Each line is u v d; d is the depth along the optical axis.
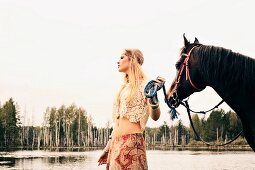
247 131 4.77
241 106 4.68
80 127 163.38
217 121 106.19
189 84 5.11
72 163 39.50
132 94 4.27
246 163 40.38
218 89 4.79
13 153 71.00
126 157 4.20
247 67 4.62
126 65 4.45
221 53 4.75
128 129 4.26
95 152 82.31
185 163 40.84
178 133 174.25
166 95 5.31
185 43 5.21
